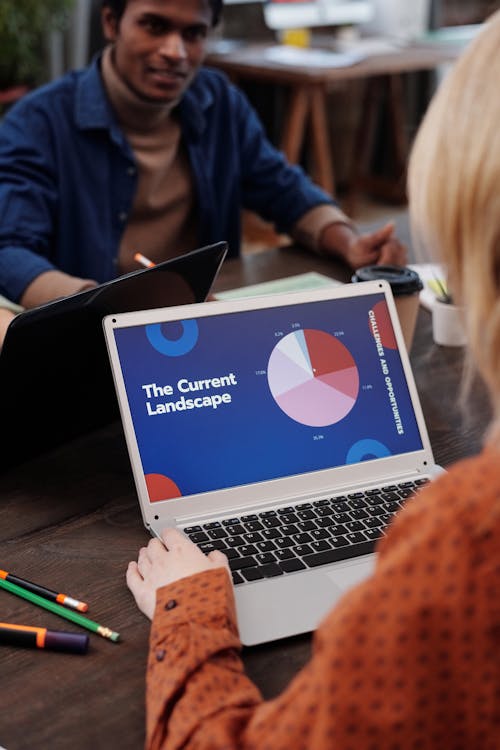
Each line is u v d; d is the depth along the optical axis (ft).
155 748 2.30
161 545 3.12
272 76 13.21
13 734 2.48
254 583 3.00
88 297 3.49
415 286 4.59
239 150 7.33
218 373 3.57
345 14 15.17
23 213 6.30
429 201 1.91
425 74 16.57
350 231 6.43
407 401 3.78
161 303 3.98
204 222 7.20
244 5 15.58
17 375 3.46
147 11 6.13
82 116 6.51
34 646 2.80
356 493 3.53
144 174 6.77
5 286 5.74
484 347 1.88
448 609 1.74
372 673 1.78
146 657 2.78
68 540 3.36
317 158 14.16
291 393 3.64
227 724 2.18
